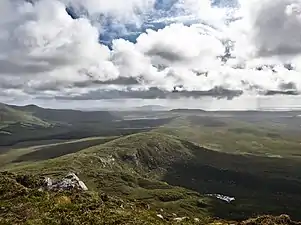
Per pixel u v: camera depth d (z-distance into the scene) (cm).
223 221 5872
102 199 5597
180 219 5591
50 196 5231
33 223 3919
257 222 5156
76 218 4112
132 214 4566
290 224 5075
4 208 4653
